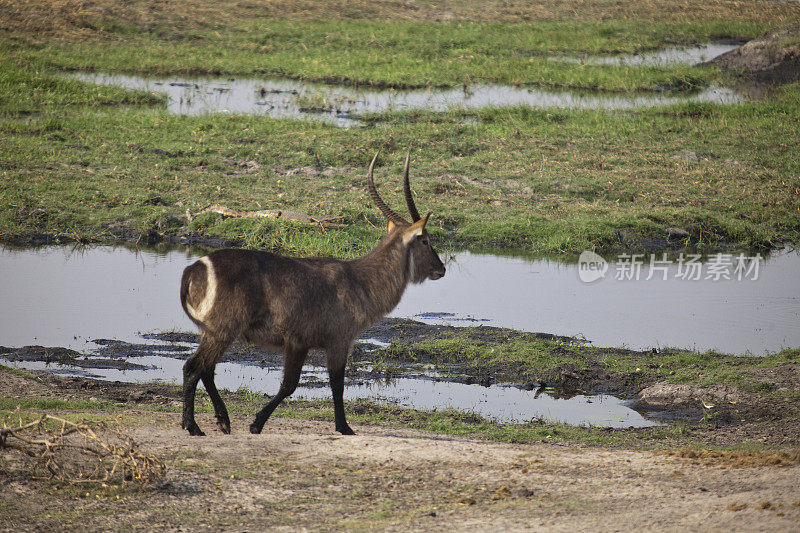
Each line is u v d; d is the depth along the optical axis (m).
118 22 112.69
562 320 40.62
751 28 125.12
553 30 121.81
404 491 18.64
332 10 128.25
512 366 35.03
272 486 18.70
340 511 17.33
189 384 23.08
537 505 17.34
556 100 88.31
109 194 57.72
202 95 87.75
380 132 72.44
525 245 53.59
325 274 24.22
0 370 30.88
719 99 89.06
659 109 82.50
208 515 16.95
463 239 53.97
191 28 114.06
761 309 42.50
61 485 17.81
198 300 23.02
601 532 15.18
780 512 15.06
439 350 36.47
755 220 57.44
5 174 59.75
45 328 37.94
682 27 125.69
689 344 37.41
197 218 54.34
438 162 66.75
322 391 32.53
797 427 28.28
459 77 96.94
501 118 78.25
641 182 63.34
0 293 42.75
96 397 29.61
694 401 31.50
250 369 35.19
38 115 76.56
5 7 110.94
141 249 51.97
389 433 26.16
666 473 19.52
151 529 16.14
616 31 122.06
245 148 68.50
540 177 63.62
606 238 53.25
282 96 88.75
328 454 21.34
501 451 22.38
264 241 51.56
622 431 28.36
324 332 24.22
